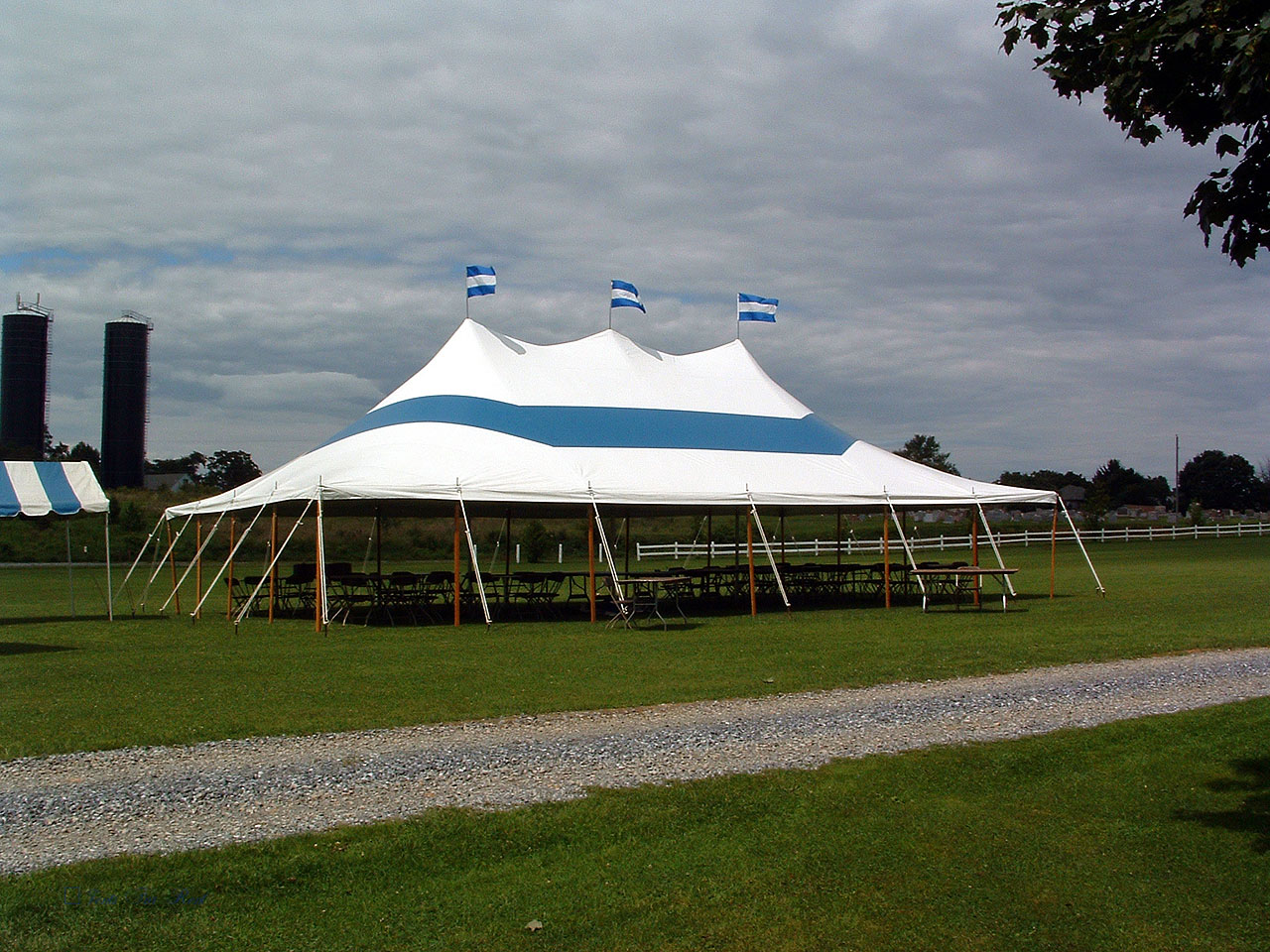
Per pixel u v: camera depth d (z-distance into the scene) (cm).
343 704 861
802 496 1678
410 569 2922
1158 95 499
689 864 521
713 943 447
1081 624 1417
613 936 451
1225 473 9769
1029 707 848
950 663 1072
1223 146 484
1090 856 544
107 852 513
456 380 1762
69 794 602
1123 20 507
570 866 516
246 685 955
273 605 1566
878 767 671
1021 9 509
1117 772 681
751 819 580
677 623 1528
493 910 470
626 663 1090
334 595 1947
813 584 2030
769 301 2228
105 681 980
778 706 854
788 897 489
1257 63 439
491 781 630
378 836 536
